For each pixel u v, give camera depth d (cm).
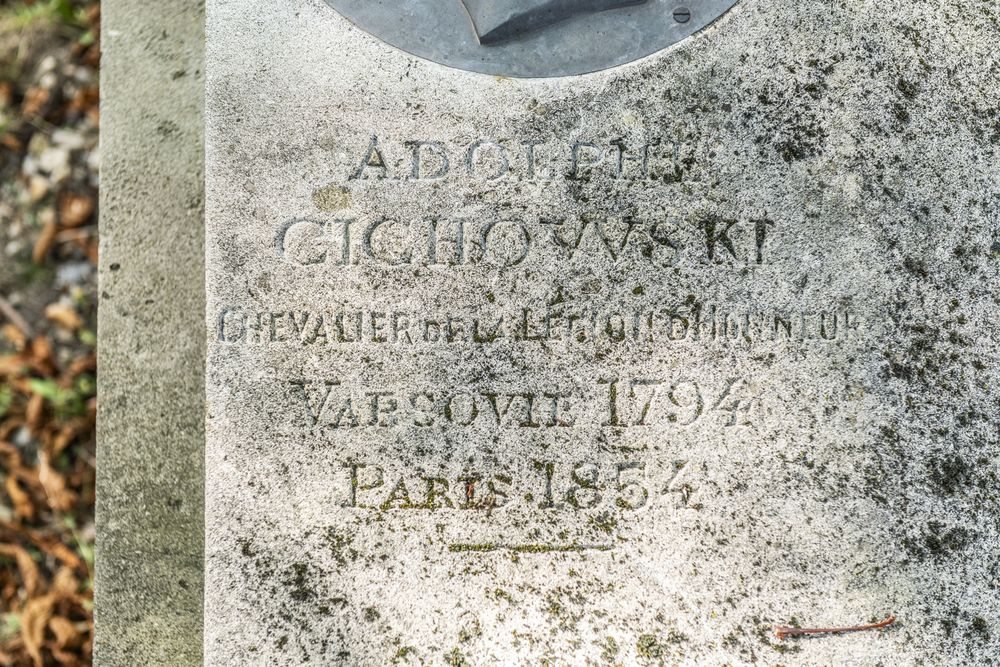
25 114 213
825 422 162
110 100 177
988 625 162
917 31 163
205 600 162
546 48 162
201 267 174
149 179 175
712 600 162
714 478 162
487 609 162
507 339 162
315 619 162
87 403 205
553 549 162
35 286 210
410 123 162
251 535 162
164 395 174
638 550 162
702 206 162
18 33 215
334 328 162
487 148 162
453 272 162
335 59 162
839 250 162
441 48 162
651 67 162
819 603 162
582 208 162
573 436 162
